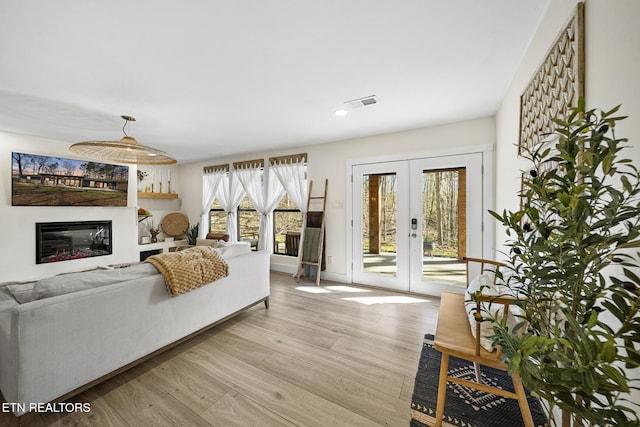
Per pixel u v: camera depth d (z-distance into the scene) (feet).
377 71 6.94
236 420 4.79
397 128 11.62
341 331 8.25
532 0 4.66
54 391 4.65
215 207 19.69
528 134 6.15
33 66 6.47
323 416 4.89
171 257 6.93
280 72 6.94
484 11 4.87
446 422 4.82
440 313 5.93
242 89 7.88
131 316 5.82
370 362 6.59
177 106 9.08
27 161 11.67
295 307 10.27
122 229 14.84
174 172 20.83
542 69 5.12
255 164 16.43
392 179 12.33
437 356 6.88
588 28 3.62
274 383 5.80
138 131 11.94
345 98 8.54
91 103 8.73
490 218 10.14
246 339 7.73
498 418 4.91
